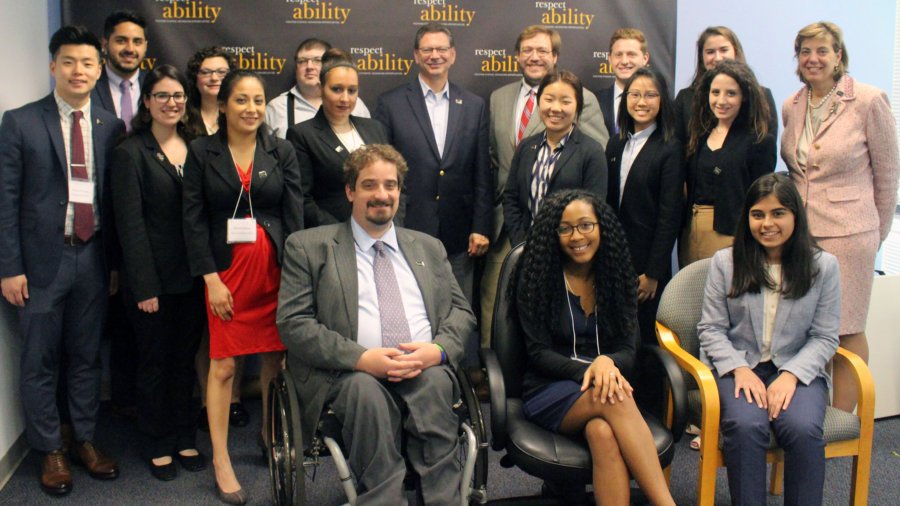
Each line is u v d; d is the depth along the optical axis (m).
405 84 3.56
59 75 2.81
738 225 2.71
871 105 3.11
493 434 2.36
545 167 3.27
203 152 2.79
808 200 3.22
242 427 3.49
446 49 3.46
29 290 2.86
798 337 2.65
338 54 3.21
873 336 3.50
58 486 2.86
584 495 2.57
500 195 3.67
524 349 2.66
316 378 2.45
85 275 2.93
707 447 2.46
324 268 2.55
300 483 2.19
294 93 3.62
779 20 3.98
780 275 2.67
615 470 2.28
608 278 2.58
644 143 3.28
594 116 3.58
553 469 2.31
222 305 2.79
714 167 3.16
